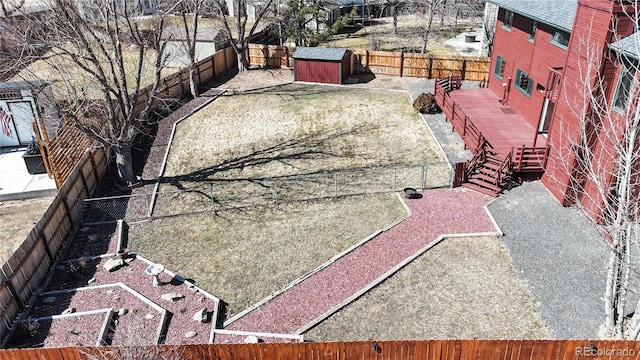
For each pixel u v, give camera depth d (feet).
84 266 49.34
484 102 82.28
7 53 68.54
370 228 55.26
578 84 51.16
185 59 117.70
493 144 65.92
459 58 102.53
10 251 51.67
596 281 44.75
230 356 34.04
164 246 54.34
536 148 58.59
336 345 33.42
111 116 63.46
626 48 43.98
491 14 111.04
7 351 32.63
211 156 75.46
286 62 118.32
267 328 41.78
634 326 35.73
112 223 58.75
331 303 44.21
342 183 65.16
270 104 95.14
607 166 48.60
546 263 47.39
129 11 76.33
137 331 38.88
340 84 104.42
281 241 54.13
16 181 64.18
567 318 40.98
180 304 44.60
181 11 101.91
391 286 45.83
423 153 71.97
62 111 57.72
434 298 44.06
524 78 74.59
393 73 108.99
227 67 120.47
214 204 62.18
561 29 55.67
